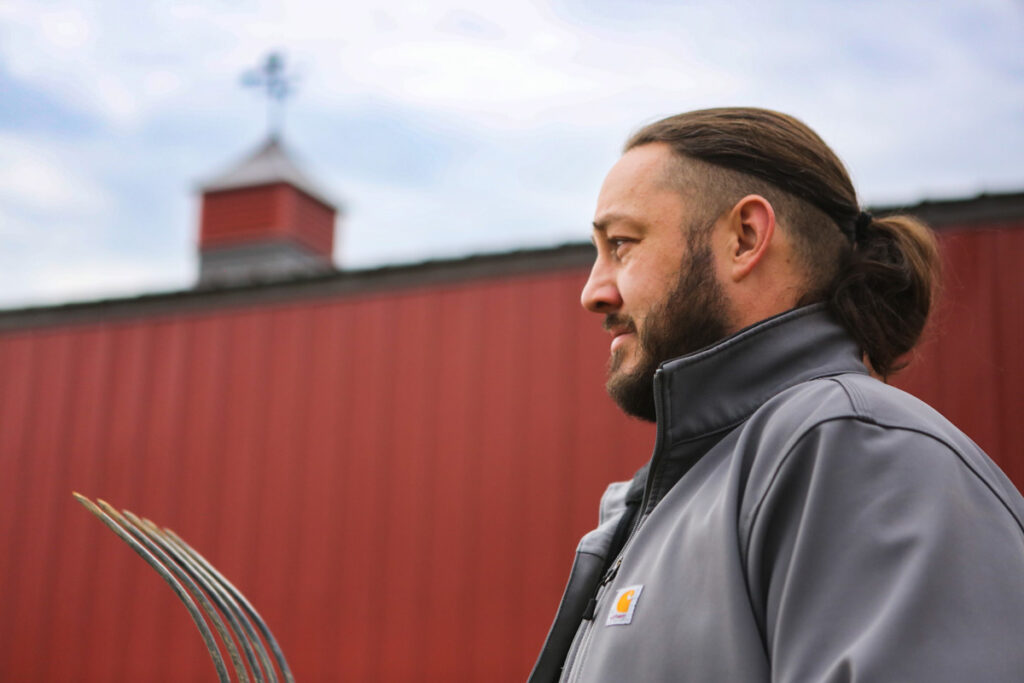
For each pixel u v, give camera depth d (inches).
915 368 179.2
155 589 244.1
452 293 231.1
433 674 209.9
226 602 46.5
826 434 29.5
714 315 36.9
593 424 210.1
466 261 231.1
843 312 36.9
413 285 235.1
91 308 271.1
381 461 228.2
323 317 243.9
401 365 232.4
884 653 25.1
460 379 225.6
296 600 227.1
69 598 251.8
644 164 39.0
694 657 29.6
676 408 35.2
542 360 218.7
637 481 41.2
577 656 34.9
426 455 224.1
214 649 45.8
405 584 217.6
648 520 34.7
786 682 26.8
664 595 31.4
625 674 31.0
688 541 32.0
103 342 268.1
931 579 25.9
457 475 219.8
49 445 265.6
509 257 227.0
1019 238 179.8
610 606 33.6
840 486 28.6
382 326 237.0
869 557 27.1
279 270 601.3
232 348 253.1
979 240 182.1
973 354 176.9
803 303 37.3
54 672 248.1
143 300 265.6
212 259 615.5
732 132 38.2
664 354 37.4
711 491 32.9
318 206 641.0
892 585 26.4
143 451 255.4
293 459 237.9
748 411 34.9
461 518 216.5
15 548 260.5
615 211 38.8
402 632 215.0
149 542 46.8
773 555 29.5
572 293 219.8
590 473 207.5
